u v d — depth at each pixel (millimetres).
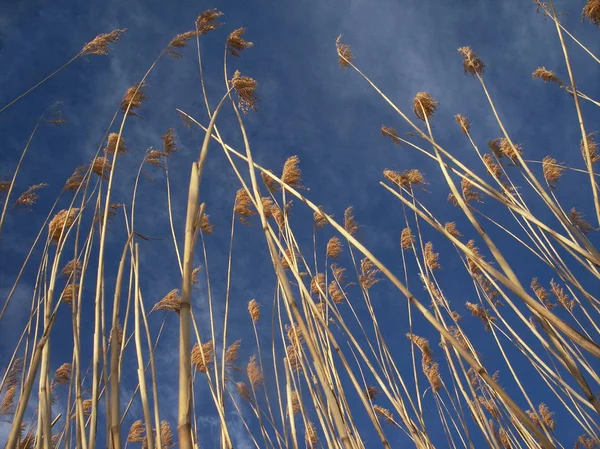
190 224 2178
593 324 4754
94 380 2783
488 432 4691
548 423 6281
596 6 3895
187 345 1882
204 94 3748
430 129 3895
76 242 3447
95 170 4359
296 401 4668
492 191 3295
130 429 5566
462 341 5668
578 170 4703
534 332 3502
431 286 5559
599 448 4648
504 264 2730
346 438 2627
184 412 1734
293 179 4551
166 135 4648
